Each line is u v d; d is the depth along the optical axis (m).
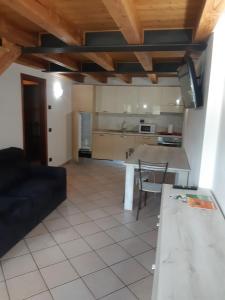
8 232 2.40
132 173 3.54
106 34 2.83
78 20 2.54
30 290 2.03
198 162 2.74
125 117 7.15
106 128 7.34
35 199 2.93
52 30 2.39
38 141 6.28
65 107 6.28
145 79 6.45
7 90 3.94
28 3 1.86
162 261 1.29
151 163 3.43
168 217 1.82
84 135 7.08
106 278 2.20
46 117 5.32
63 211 3.56
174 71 4.46
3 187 3.05
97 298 1.97
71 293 2.01
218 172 2.25
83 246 2.69
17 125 4.24
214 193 2.36
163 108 6.51
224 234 1.59
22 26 2.76
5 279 2.14
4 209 2.47
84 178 5.27
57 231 2.99
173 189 2.46
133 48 2.82
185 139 5.01
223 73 2.35
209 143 2.50
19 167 3.54
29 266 2.33
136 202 3.96
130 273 2.27
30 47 3.06
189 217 1.83
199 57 3.36
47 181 3.54
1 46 2.82
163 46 2.74
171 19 2.47
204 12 1.87
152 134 6.51
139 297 1.99
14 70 4.09
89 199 4.06
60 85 5.89
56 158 5.94
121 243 2.77
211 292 1.08
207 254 1.37
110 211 3.60
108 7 1.78
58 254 2.53
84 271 2.28
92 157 6.96
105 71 4.66
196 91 2.77
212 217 1.84
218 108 2.42
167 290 1.08
